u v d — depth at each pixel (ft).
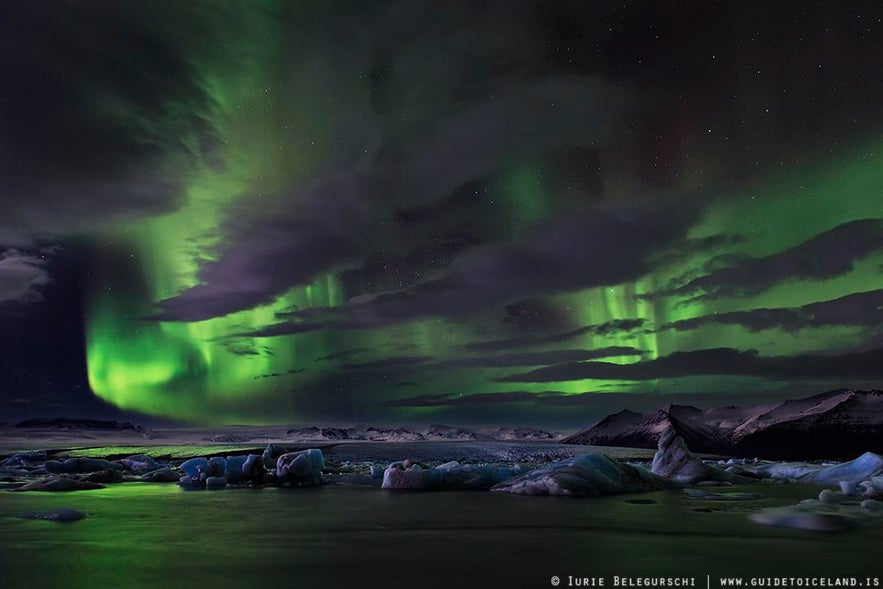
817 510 20.33
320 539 16.02
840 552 13.79
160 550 14.42
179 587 10.68
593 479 29.63
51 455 68.49
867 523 18.31
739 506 23.68
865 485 26.71
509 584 10.87
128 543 15.44
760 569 12.10
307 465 36.99
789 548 14.38
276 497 28.63
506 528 17.87
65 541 15.81
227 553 14.06
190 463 38.75
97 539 16.14
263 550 14.43
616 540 15.65
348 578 11.37
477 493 30.40
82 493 31.14
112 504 25.52
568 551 14.16
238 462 38.58
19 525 19.08
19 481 38.29
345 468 52.80
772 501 25.88
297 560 13.14
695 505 24.04
